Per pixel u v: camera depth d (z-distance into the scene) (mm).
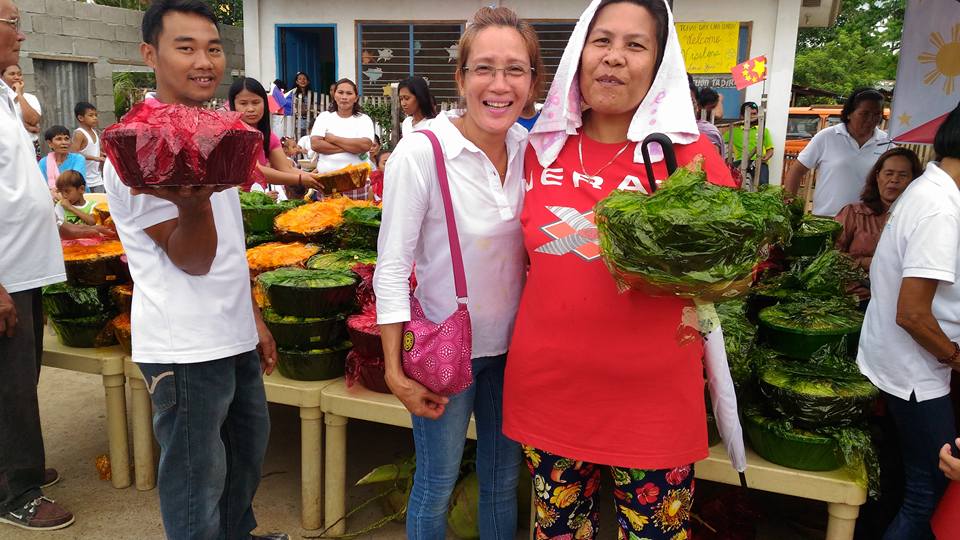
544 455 2020
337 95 6320
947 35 3508
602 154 1921
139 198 1970
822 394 2330
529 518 3057
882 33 29125
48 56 11297
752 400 2637
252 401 2449
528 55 1893
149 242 2123
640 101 1880
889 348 2365
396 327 1964
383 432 4031
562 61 1936
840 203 5086
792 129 13953
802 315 2730
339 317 3020
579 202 1893
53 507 3057
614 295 1794
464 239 1969
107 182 2150
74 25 11867
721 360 1964
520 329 1974
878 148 4969
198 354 2135
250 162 1688
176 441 2182
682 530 1971
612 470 1993
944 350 2229
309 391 2912
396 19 10422
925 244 2197
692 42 9492
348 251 3520
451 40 10500
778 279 3232
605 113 1900
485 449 2260
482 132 1944
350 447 3838
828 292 3064
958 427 2758
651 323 1787
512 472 2291
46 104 11500
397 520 3135
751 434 2504
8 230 2795
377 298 1978
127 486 3412
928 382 2316
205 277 2150
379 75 10758
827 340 2594
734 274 1529
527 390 1953
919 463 2381
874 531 2756
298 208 3863
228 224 2229
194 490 2215
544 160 1965
